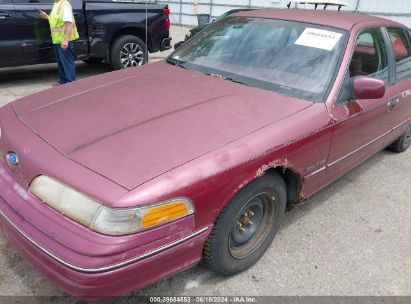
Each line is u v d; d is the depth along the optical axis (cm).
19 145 239
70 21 649
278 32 355
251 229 284
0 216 234
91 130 243
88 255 194
